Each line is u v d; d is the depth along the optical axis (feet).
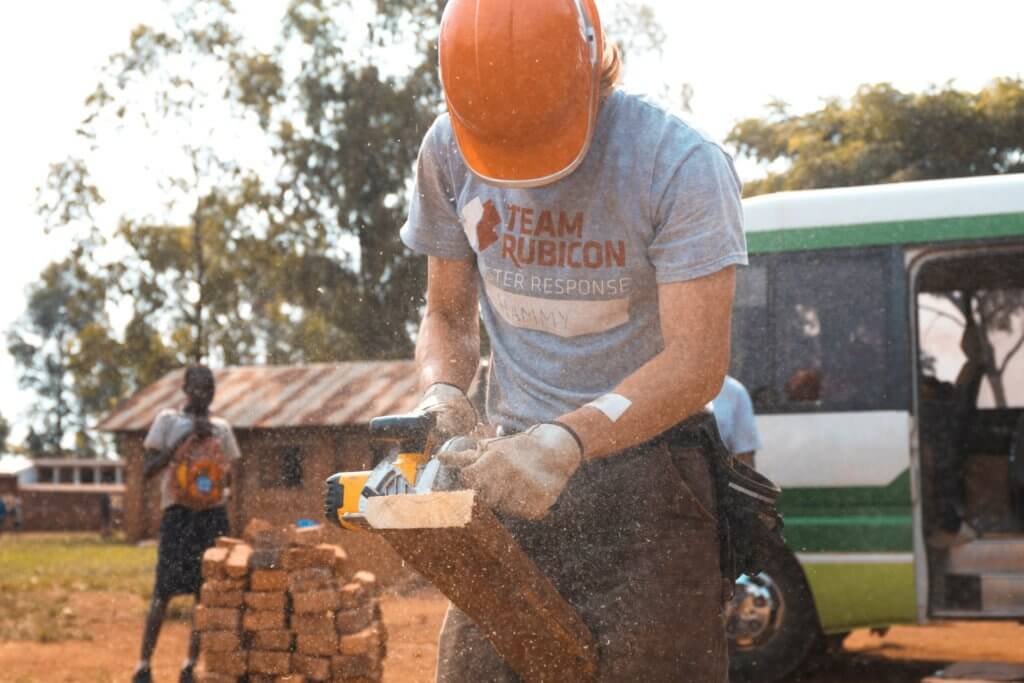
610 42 7.20
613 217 7.00
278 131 86.48
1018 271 22.89
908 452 20.35
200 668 16.26
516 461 6.07
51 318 234.99
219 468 19.61
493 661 7.30
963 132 63.87
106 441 207.62
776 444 21.04
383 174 83.61
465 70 6.59
